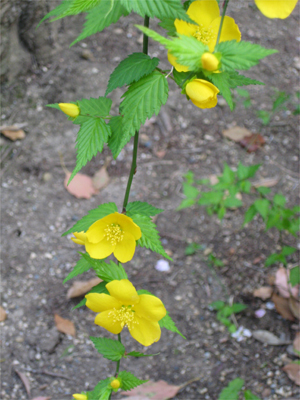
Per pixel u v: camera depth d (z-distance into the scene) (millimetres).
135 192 917
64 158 947
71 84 1024
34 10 952
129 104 406
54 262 817
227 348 735
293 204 906
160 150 990
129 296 400
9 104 981
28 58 1007
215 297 792
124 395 670
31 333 730
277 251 852
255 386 689
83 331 746
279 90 1095
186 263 835
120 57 1088
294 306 750
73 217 873
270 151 1001
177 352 730
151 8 375
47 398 667
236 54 363
